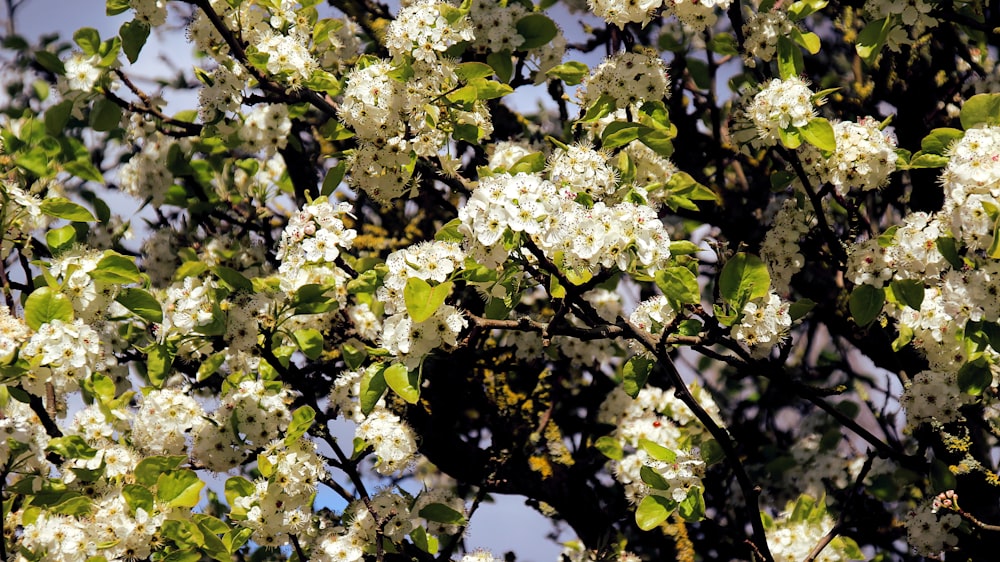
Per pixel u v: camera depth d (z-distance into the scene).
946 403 4.75
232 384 4.91
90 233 5.80
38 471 4.76
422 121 4.52
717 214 6.09
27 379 4.29
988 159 3.92
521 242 3.84
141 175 5.98
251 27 5.07
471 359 5.92
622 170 4.76
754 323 4.29
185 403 4.79
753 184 6.34
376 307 5.54
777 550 5.16
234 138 5.74
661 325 4.35
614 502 6.20
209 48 5.07
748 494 4.38
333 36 5.57
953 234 4.00
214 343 4.70
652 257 3.85
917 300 4.48
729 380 7.12
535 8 5.21
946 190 4.05
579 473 5.93
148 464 4.46
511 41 4.94
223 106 5.05
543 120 6.77
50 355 4.20
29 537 4.42
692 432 5.94
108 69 5.29
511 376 6.14
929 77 5.82
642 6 4.68
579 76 5.06
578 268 3.84
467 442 6.04
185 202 6.16
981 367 4.51
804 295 5.84
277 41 4.86
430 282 3.86
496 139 6.27
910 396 4.81
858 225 5.44
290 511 4.65
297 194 6.38
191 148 5.95
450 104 4.67
